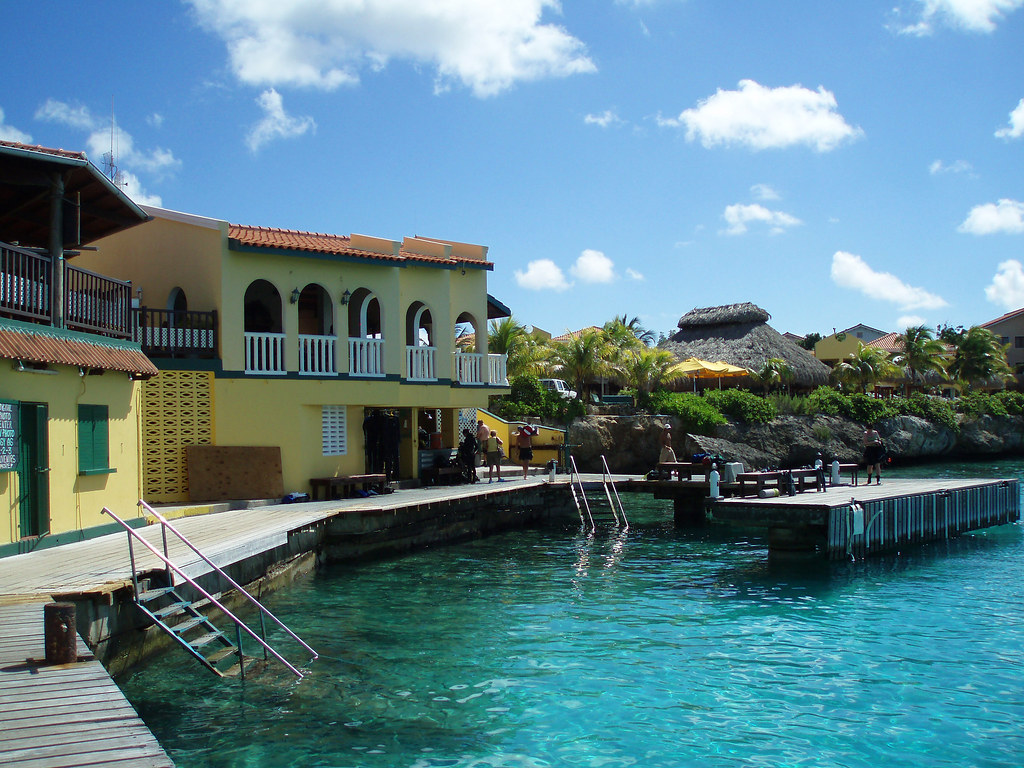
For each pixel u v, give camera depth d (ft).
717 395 152.25
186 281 72.28
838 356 232.53
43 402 43.62
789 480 72.54
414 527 69.36
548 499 90.43
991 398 201.57
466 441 87.51
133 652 34.83
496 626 44.68
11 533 40.68
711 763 28.02
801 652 40.27
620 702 33.40
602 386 160.66
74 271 47.42
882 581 57.72
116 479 51.80
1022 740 29.99
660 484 86.79
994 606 49.96
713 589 54.70
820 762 28.17
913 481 89.76
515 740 29.66
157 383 67.62
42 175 45.75
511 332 140.67
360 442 78.84
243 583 46.70
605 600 51.21
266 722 30.76
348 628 43.91
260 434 70.79
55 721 20.61
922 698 34.09
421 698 33.53
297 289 73.36
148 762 18.42
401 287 82.43
